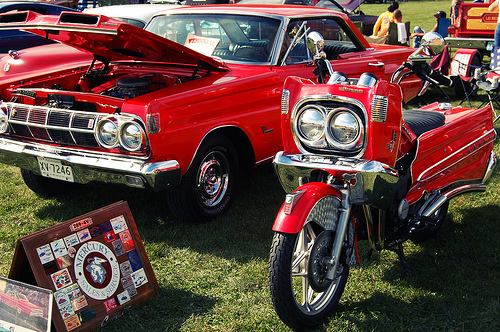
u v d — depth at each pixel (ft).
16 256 8.67
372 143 8.48
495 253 11.69
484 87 20.26
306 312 8.86
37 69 18.89
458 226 13.16
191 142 12.31
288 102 9.02
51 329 8.63
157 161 11.62
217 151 13.47
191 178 12.73
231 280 10.69
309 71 15.69
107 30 11.24
